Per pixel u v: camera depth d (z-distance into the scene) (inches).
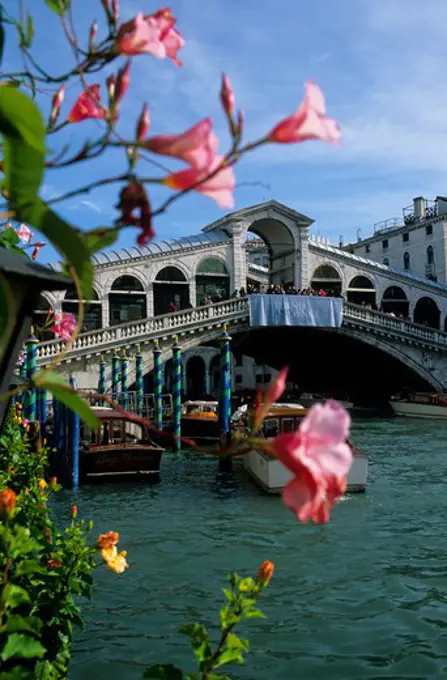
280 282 1871.3
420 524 536.1
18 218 50.4
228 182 50.0
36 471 356.8
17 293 73.3
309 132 48.4
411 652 299.0
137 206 50.2
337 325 1573.6
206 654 96.7
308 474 45.9
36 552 180.9
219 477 789.2
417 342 1662.2
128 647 304.3
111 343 1338.6
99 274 1557.6
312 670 283.6
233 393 2028.8
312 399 2135.8
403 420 1583.4
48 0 61.2
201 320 1445.6
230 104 50.0
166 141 48.9
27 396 748.0
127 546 476.4
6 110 47.3
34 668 150.5
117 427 888.9
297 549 467.2
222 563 434.6
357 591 378.6
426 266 2172.7
